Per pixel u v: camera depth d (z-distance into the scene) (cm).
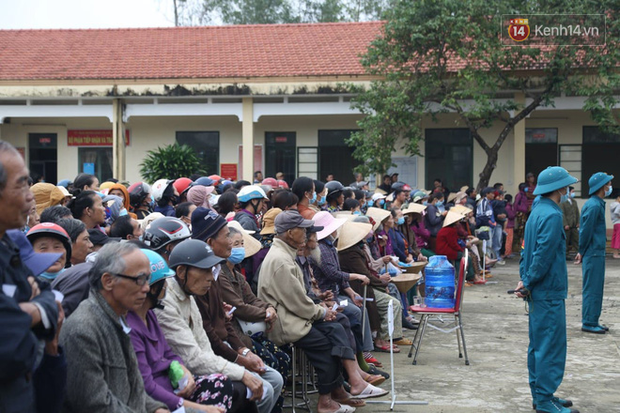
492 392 658
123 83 1984
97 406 335
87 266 414
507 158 2102
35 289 282
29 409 273
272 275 578
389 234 956
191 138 2197
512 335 920
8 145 278
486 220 1661
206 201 845
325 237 685
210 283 462
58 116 2039
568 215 1884
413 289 1038
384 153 1819
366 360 732
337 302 668
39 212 646
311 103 1980
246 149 2000
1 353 251
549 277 588
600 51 1778
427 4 1756
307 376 672
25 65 2128
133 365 365
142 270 356
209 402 425
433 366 755
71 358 337
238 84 1967
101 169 2228
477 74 1794
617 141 2095
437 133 2125
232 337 516
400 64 1847
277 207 742
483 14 1778
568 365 769
